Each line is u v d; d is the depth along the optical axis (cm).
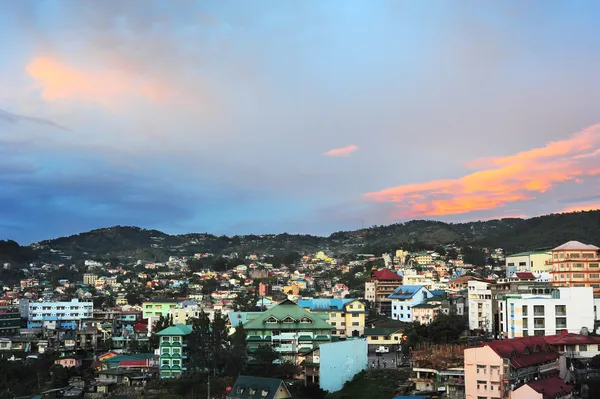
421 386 16388
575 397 14125
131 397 18812
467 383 14238
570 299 19062
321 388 17850
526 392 13400
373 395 16950
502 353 14062
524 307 19062
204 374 19862
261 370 19738
